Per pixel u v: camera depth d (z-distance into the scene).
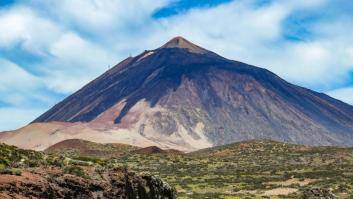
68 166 33.84
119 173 36.72
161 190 42.72
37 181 27.70
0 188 24.53
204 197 86.94
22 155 35.00
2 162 31.39
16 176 27.31
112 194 33.16
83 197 30.30
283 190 100.19
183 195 88.62
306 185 106.31
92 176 33.66
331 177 115.25
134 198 36.38
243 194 94.25
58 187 28.89
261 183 110.50
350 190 97.12
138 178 39.03
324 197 67.62
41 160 34.16
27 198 25.36
